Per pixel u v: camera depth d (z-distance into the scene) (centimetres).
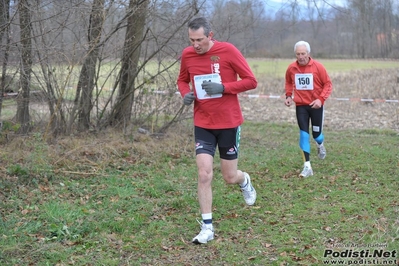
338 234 487
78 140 830
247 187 548
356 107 1504
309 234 488
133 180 688
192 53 487
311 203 591
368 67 2203
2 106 866
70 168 711
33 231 490
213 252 455
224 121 488
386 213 542
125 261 434
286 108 1537
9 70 789
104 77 908
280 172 752
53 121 874
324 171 757
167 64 927
